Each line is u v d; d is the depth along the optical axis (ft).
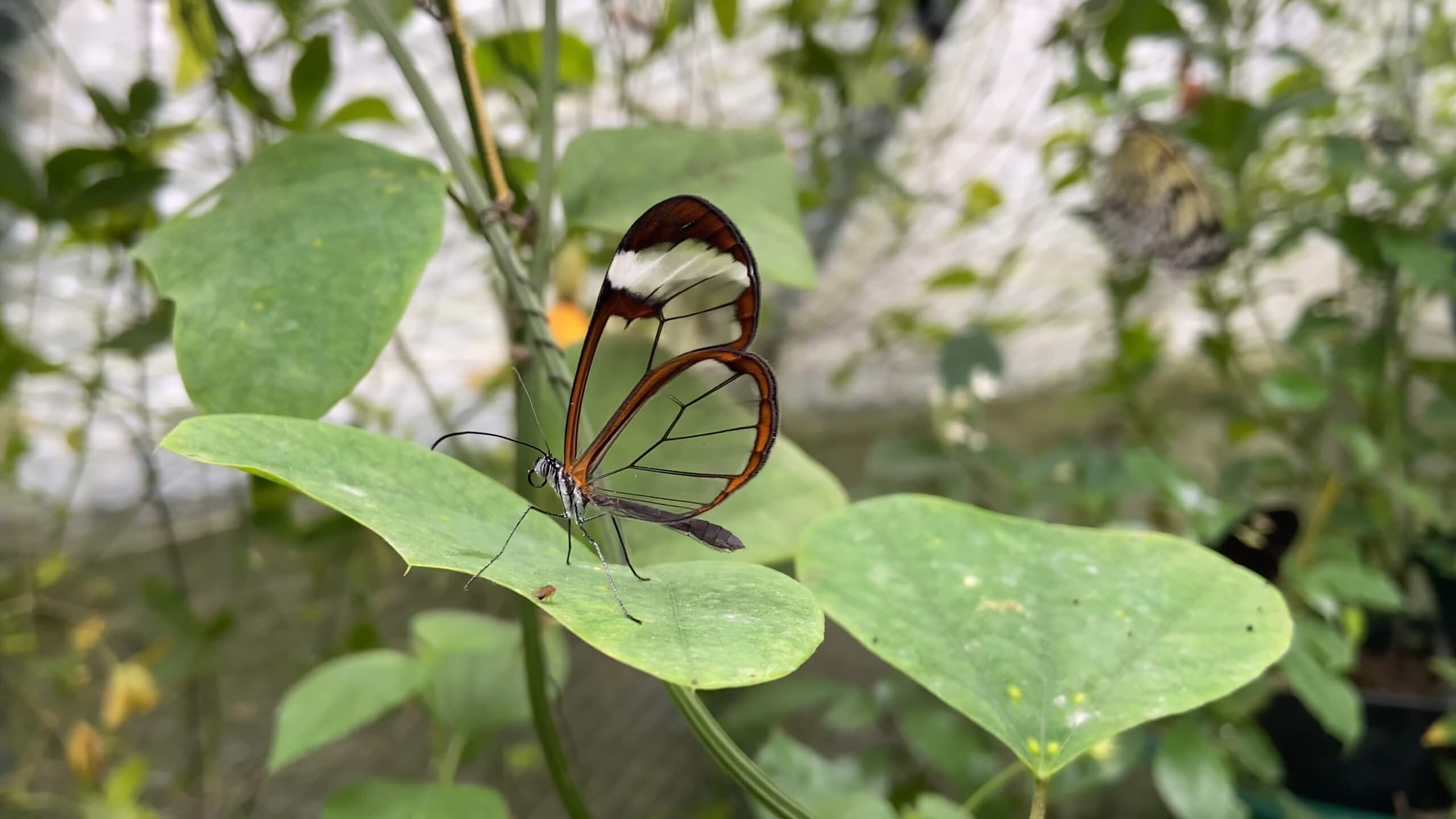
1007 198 1.20
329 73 0.68
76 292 0.78
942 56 1.06
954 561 0.46
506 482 0.89
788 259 0.55
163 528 0.86
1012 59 1.04
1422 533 0.89
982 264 1.24
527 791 1.12
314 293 0.46
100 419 0.85
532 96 0.78
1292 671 0.67
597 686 1.22
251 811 0.94
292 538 0.81
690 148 0.57
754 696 0.83
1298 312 1.23
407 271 0.47
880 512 0.48
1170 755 0.67
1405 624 0.89
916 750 0.80
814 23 0.94
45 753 0.88
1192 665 0.44
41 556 0.87
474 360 1.01
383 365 0.93
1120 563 0.46
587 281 0.95
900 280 1.24
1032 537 0.47
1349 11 0.94
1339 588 0.70
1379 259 0.80
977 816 0.71
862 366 1.38
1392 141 0.81
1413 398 1.15
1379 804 0.76
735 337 0.50
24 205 0.66
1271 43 0.97
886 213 1.17
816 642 0.38
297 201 0.49
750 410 0.51
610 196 0.55
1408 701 0.75
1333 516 0.84
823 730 1.18
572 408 0.48
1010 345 1.36
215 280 0.47
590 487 0.50
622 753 1.21
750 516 0.53
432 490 0.42
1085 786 0.71
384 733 1.06
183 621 0.83
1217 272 0.91
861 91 0.96
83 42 0.73
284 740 0.63
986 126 1.09
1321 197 0.91
